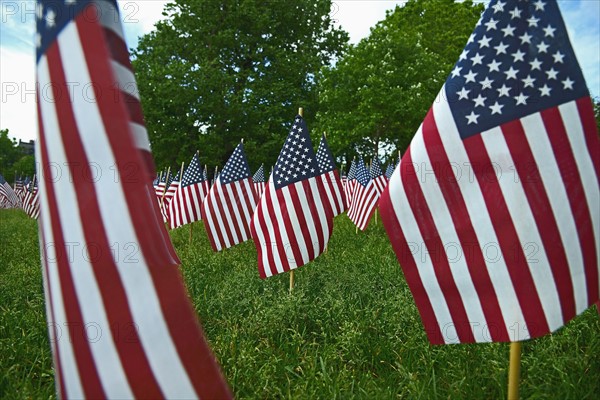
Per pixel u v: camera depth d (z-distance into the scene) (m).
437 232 2.81
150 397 1.93
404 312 5.03
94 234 1.91
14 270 7.68
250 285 6.57
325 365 4.18
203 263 8.36
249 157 30.41
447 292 2.83
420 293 2.91
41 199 2.01
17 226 16.20
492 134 2.66
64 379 1.98
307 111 32.56
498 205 2.65
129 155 1.90
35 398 3.67
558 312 2.61
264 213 6.22
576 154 2.60
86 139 1.90
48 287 2.02
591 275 2.66
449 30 34.00
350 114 26.50
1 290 6.45
